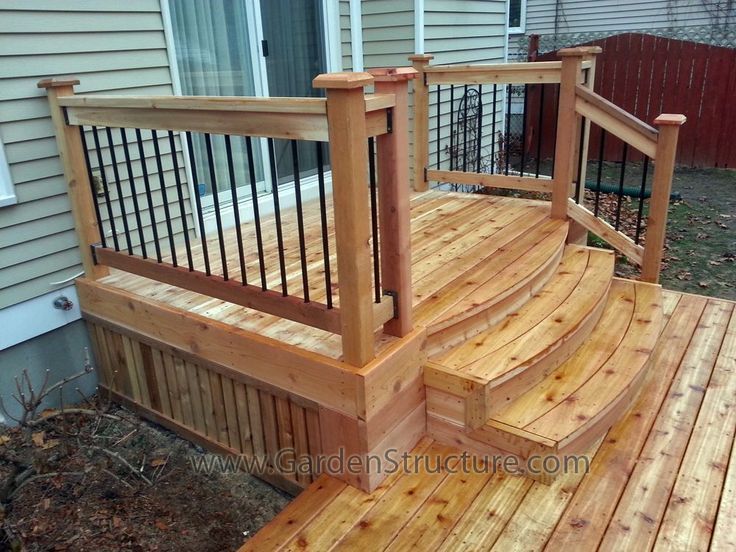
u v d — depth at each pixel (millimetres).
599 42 7934
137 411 2916
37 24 2582
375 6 4805
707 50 7250
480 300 2480
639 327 2834
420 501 2039
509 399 2252
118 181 2588
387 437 2109
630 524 1885
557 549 1808
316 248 3195
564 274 3125
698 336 3049
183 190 3383
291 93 4215
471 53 5684
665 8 9234
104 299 2770
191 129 2148
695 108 7496
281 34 4039
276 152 4188
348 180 1747
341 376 1991
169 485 2459
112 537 2162
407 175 1969
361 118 1719
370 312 1953
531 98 8461
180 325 2479
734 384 2619
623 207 5969
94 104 2436
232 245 3311
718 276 4316
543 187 3680
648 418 2406
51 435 2730
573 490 2043
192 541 2152
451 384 2191
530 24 10531
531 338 2447
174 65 3164
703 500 1969
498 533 1883
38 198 2695
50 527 2207
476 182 4066
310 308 2051
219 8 3596
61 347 2898
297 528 1945
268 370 2223
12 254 2637
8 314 2660
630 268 4473
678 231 5297
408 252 2068
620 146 8102
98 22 2797
